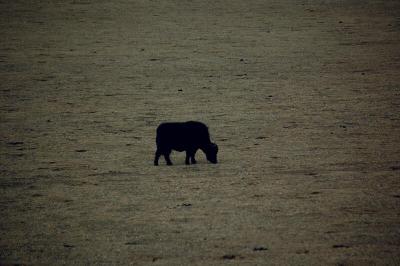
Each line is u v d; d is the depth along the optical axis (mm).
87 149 36438
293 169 30578
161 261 19266
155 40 78125
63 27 85625
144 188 27797
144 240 21172
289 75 60000
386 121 42344
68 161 33656
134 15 93938
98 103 50281
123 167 31984
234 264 18859
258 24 87000
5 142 38812
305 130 40188
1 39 78500
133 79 59312
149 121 43875
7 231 22625
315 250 19750
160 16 93312
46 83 58031
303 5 100062
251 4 102188
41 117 46000
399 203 24438
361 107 47062
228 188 27328
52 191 27875
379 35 77875
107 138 39188
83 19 90688
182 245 20578
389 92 52156
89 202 25938
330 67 63031
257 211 23906
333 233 21219
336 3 100750
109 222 23234
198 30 83688
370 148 34906
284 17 91438
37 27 85312
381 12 92562
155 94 53219
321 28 83312
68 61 67375
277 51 71125
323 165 31281
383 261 18734
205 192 26781
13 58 68750
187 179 29094
